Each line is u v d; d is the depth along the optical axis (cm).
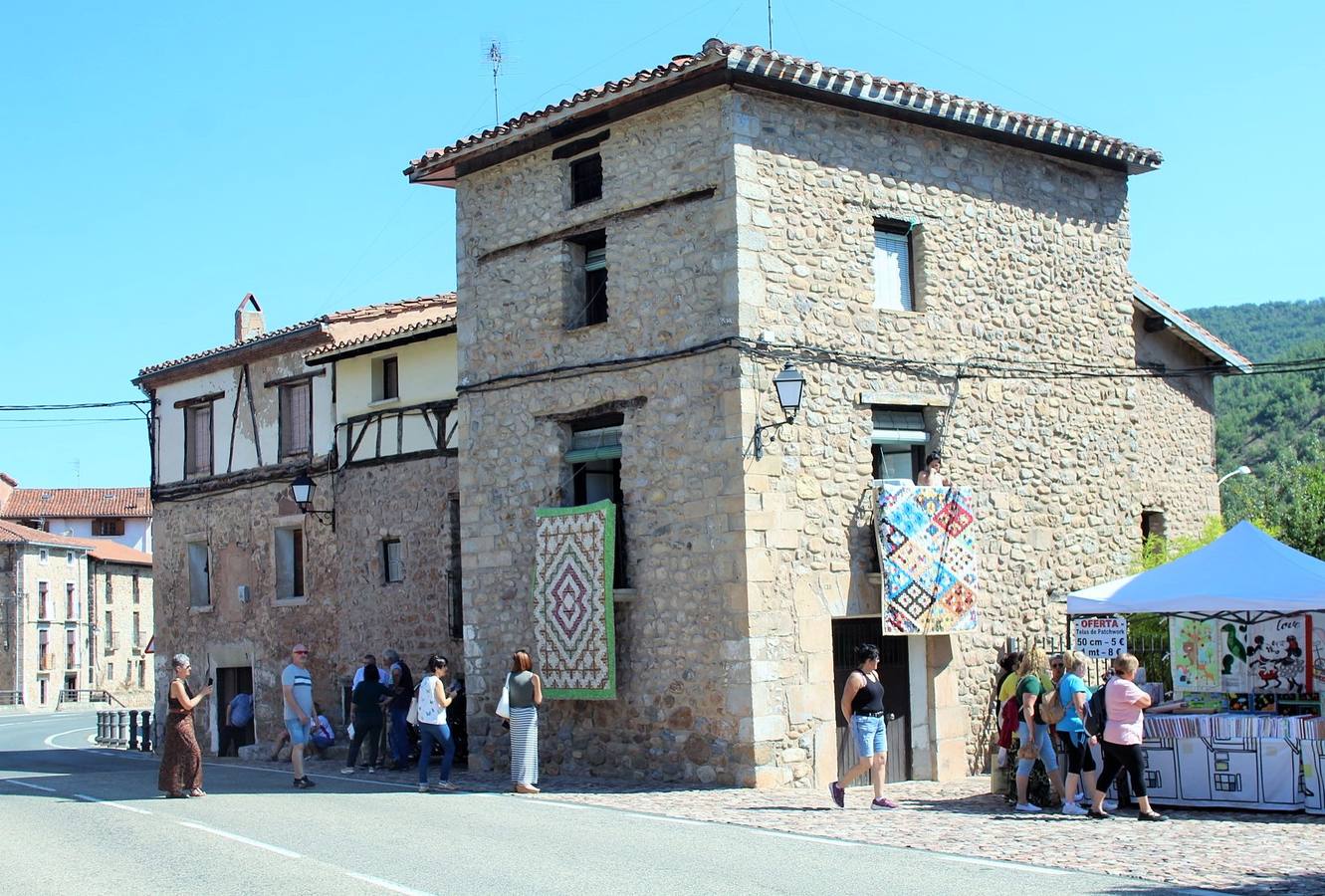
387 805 1280
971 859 925
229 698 2402
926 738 1548
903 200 1586
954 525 1555
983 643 1605
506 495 1634
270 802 1323
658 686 1459
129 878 884
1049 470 1711
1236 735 1186
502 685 1625
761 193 1450
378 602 2034
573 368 1562
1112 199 1844
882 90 1525
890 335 1552
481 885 828
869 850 968
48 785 1592
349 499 2103
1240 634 1487
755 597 1390
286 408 2275
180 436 2523
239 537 2355
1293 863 898
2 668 5722
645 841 1016
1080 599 1324
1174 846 977
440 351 1958
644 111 1514
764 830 1085
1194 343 1964
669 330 1478
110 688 6488
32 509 7100
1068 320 1759
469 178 1712
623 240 1533
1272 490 2731
